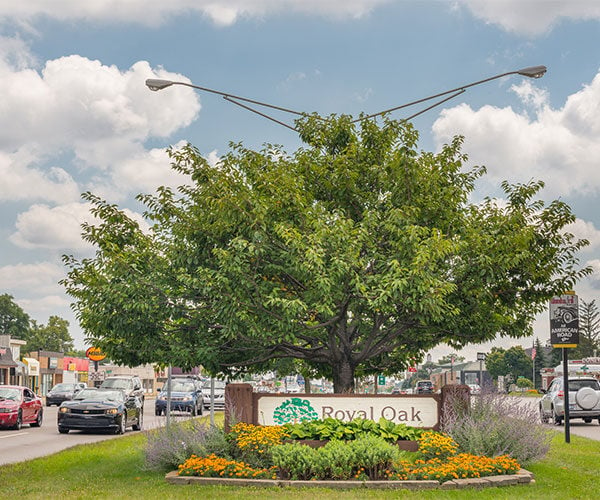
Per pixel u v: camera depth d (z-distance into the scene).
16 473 15.93
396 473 13.53
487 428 14.97
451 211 16.44
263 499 11.70
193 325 16.30
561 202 17.03
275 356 17.27
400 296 14.56
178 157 16.66
